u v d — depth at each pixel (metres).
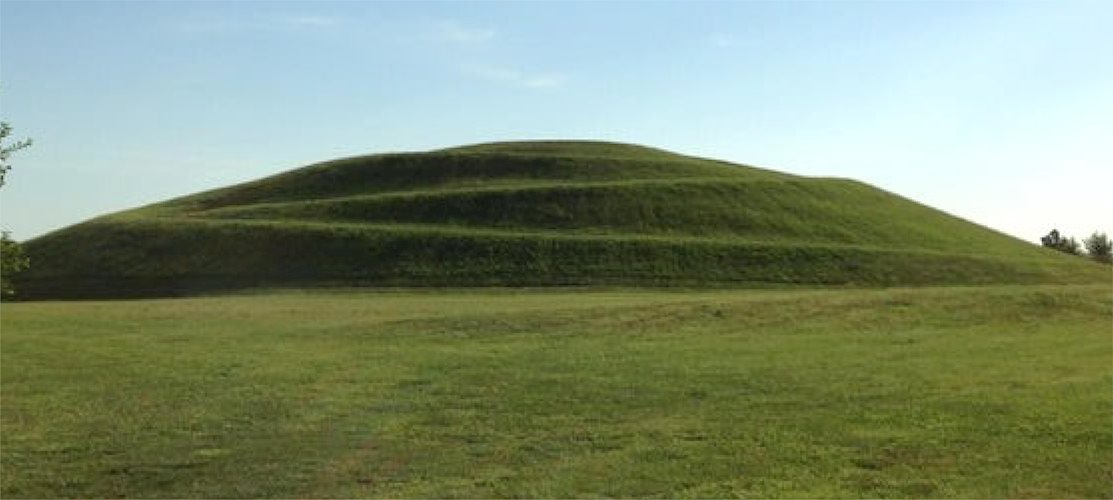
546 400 19.98
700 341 28.50
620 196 102.25
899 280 77.38
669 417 18.08
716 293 66.06
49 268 91.00
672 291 69.38
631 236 89.94
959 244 97.44
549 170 120.50
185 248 91.81
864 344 27.19
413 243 86.75
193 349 29.00
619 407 19.14
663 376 22.36
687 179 111.12
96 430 18.12
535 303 47.16
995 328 30.39
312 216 102.38
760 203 103.31
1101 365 22.53
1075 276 83.38
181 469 15.45
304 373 24.09
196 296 77.56
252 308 45.22
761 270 78.69
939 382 20.67
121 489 14.53
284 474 15.03
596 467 14.75
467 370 23.97
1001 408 17.73
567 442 16.44
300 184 125.00
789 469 14.29
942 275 79.44
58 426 18.50
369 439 17.08
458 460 15.55
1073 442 15.23
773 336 29.34
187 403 20.52
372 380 22.86
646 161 124.25
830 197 109.00
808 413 17.95
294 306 46.97
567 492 13.55
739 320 32.38
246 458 16.02
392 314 39.62
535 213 98.50
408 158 128.00
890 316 32.59
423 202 103.00
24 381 23.44
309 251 87.25
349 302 52.41
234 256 88.06
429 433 17.41
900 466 14.24
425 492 13.80
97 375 24.28
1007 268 83.06
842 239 93.94
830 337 28.86
